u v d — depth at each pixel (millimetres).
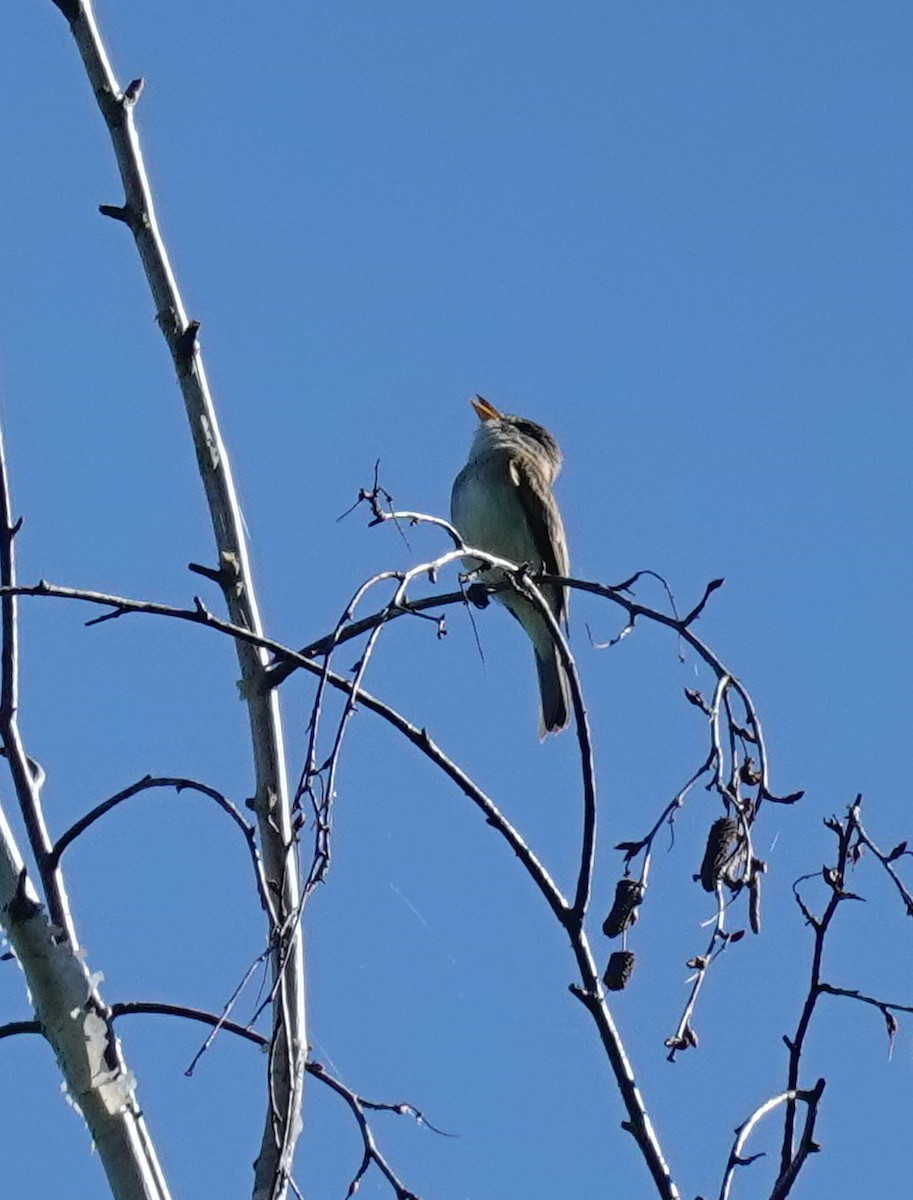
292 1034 4754
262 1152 4621
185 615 4926
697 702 5004
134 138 5773
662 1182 4355
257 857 4523
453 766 4867
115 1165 4785
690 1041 4496
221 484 5598
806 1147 4289
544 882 4777
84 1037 4852
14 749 5090
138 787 4898
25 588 4812
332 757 4320
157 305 5703
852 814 4629
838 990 4520
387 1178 4723
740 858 4688
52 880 4969
